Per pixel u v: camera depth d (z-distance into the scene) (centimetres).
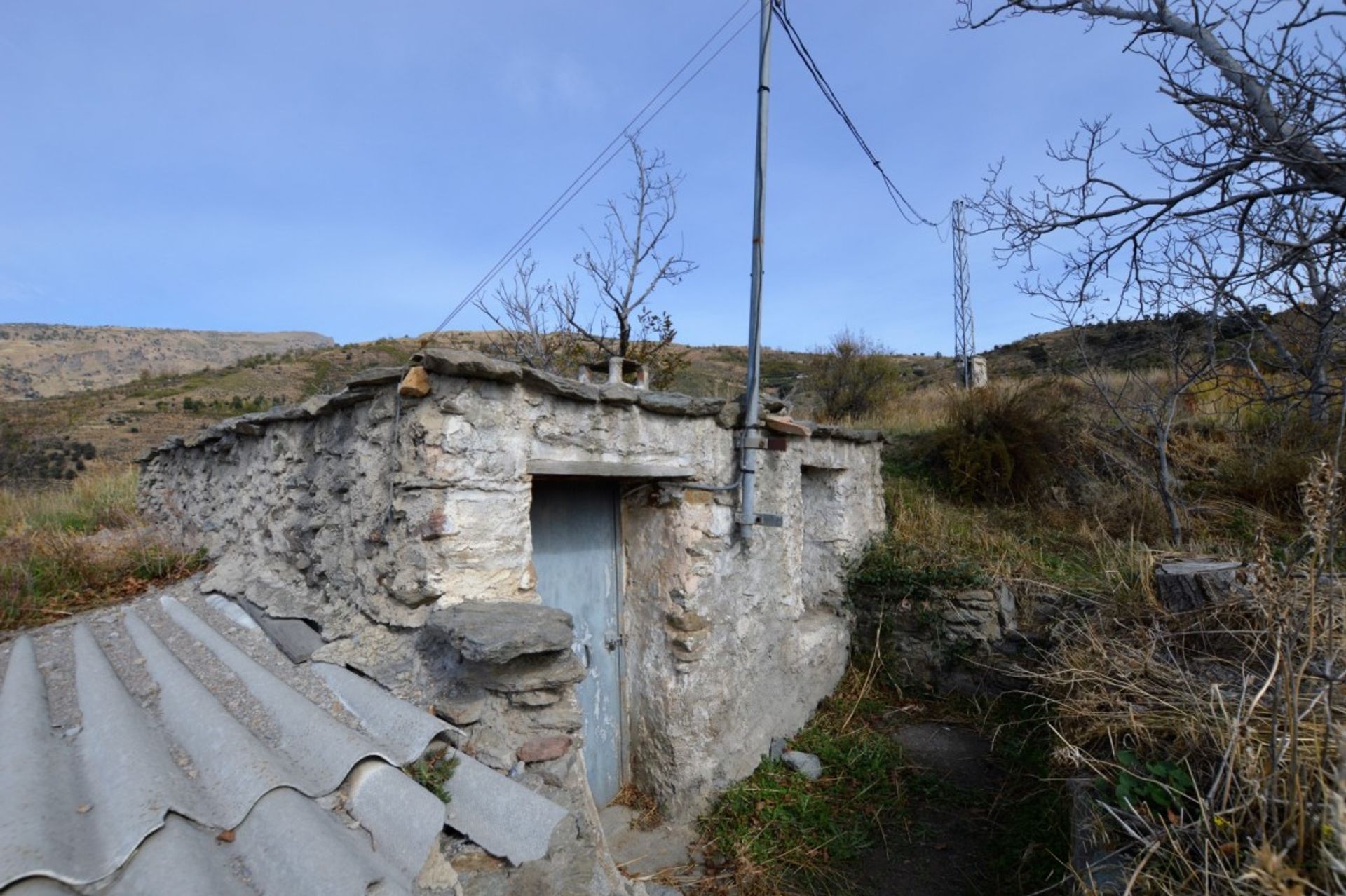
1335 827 171
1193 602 422
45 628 362
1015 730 554
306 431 389
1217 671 359
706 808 451
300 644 314
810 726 586
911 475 902
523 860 208
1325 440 662
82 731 235
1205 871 209
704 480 456
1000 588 629
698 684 447
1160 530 666
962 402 926
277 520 414
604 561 451
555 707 280
